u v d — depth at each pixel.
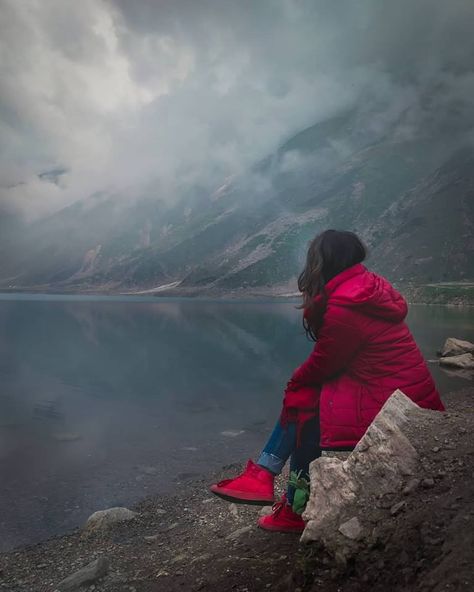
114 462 11.45
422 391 3.20
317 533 3.15
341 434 3.20
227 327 72.44
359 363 3.20
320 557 3.09
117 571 4.62
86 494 9.19
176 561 4.51
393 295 3.18
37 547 6.24
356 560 2.91
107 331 65.94
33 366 33.56
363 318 3.06
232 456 11.58
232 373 29.17
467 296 156.50
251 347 45.16
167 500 8.02
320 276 3.24
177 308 150.25
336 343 3.05
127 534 6.25
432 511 2.91
